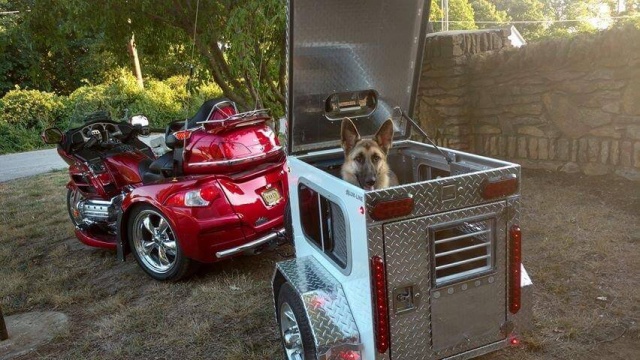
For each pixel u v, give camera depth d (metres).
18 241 6.29
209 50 6.09
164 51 6.80
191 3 5.54
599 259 3.98
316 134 3.54
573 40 5.64
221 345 3.46
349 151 3.33
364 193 2.17
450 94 6.74
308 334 2.55
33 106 20.81
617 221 4.61
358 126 3.65
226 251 4.23
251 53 5.35
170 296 4.28
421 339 2.41
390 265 2.27
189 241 4.17
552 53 5.77
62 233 6.49
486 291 2.50
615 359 2.85
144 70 26.19
